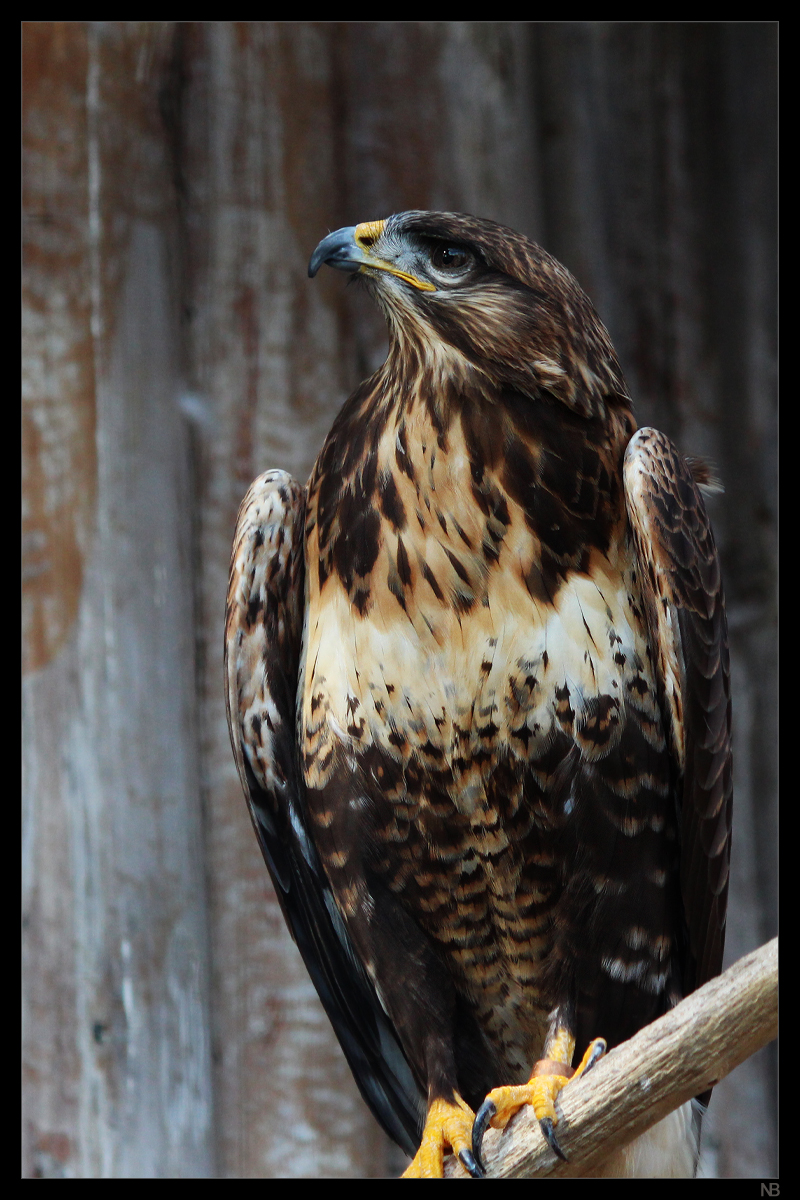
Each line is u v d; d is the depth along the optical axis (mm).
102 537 5008
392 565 4781
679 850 4809
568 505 4777
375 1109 4887
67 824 4988
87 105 5043
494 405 4785
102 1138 4965
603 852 4785
